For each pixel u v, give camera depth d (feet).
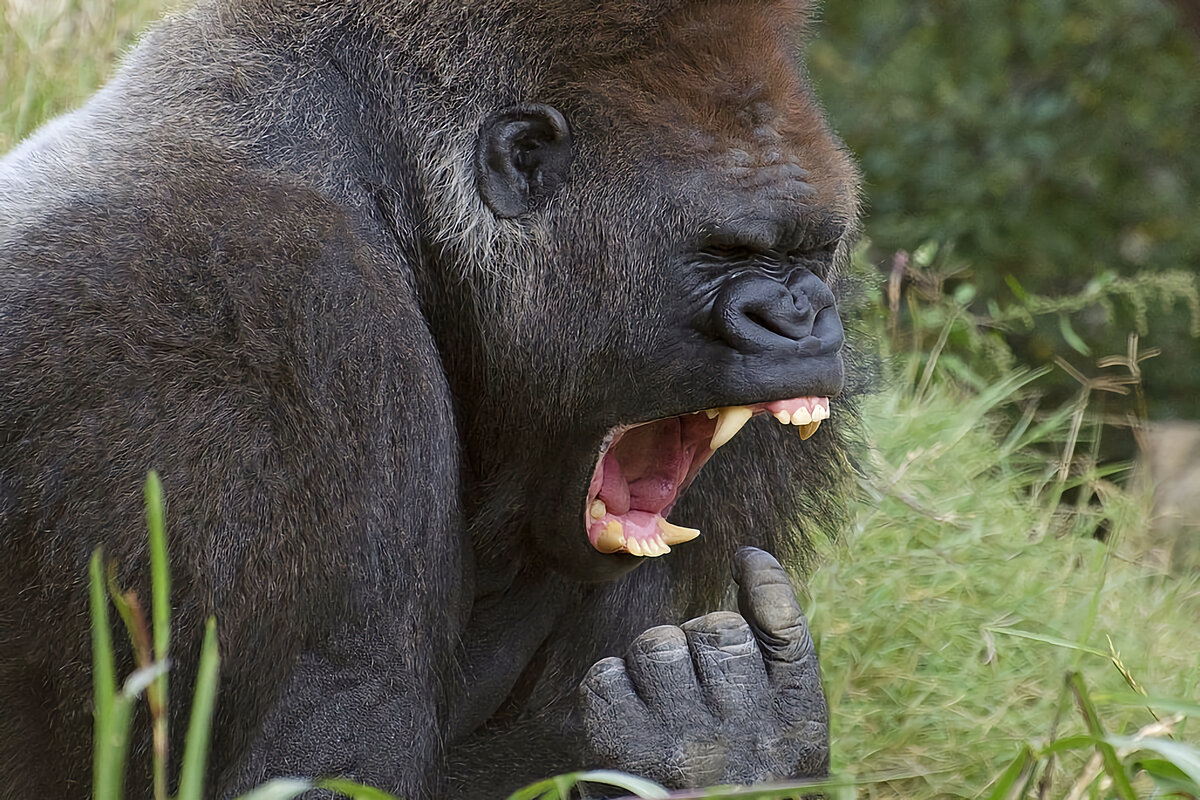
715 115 24.18
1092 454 46.14
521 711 28.32
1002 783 22.44
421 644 23.03
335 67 24.93
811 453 28.99
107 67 46.78
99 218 22.13
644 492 26.32
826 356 24.27
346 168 24.32
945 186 89.10
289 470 21.52
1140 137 91.09
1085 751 31.53
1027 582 38.24
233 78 24.50
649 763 23.52
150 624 20.80
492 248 24.58
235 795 21.97
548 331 24.81
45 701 22.26
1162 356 83.66
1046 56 92.43
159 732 16.30
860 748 32.17
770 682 24.49
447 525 23.66
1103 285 47.57
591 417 25.08
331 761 22.11
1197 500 55.98
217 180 22.91
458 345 25.38
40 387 21.18
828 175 24.77
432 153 24.61
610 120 24.25
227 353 21.47
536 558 27.07
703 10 24.36
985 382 54.13
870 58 93.91
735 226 23.89
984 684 34.04
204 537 20.88
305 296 22.21
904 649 35.19
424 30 24.81
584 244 24.47
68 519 20.98
